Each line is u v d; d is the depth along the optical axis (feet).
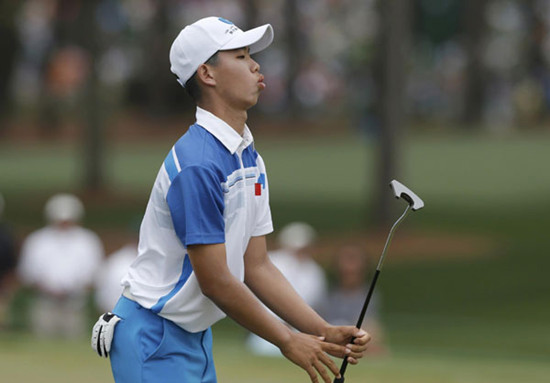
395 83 258.16
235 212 41.60
